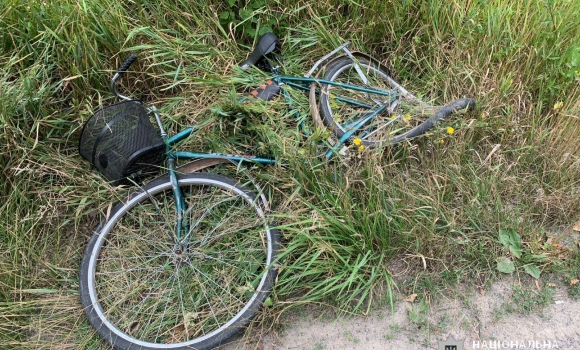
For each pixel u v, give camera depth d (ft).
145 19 11.21
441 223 9.34
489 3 11.73
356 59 11.51
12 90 9.61
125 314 8.60
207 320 8.45
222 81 10.56
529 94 10.82
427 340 8.24
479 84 10.94
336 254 8.52
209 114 10.38
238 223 9.11
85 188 9.71
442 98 11.36
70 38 10.30
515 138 10.44
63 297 8.86
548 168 10.05
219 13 11.93
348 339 8.32
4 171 9.43
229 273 8.79
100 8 10.58
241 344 8.35
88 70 10.36
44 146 9.73
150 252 9.11
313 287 8.63
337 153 9.30
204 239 8.96
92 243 8.93
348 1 12.06
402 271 8.95
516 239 9.12
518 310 8.54
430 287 8.69
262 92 10.32
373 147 9.86
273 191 9.50
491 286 8.79
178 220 8.98
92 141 8.94
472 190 9.64
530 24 11.33
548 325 8.38
